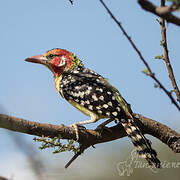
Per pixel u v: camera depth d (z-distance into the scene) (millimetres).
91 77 9789
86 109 9328
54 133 6895
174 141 7984
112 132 8258
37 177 4398
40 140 6633
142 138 8141
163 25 6305
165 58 6359
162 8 3924
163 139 8102
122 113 8602
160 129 8117
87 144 7680
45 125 6723
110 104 8891
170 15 3982
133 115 8492
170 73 6363
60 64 10531
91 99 9164
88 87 9414
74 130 7316
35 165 4422
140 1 3916
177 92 6320
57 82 10492
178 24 4035
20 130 6336
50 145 6727
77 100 9422
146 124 8227
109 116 8844
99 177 13188
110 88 9344
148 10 3969
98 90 9242
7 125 6078
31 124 6449
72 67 10516
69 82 9812
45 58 10750
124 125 8328
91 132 7711
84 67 10609
